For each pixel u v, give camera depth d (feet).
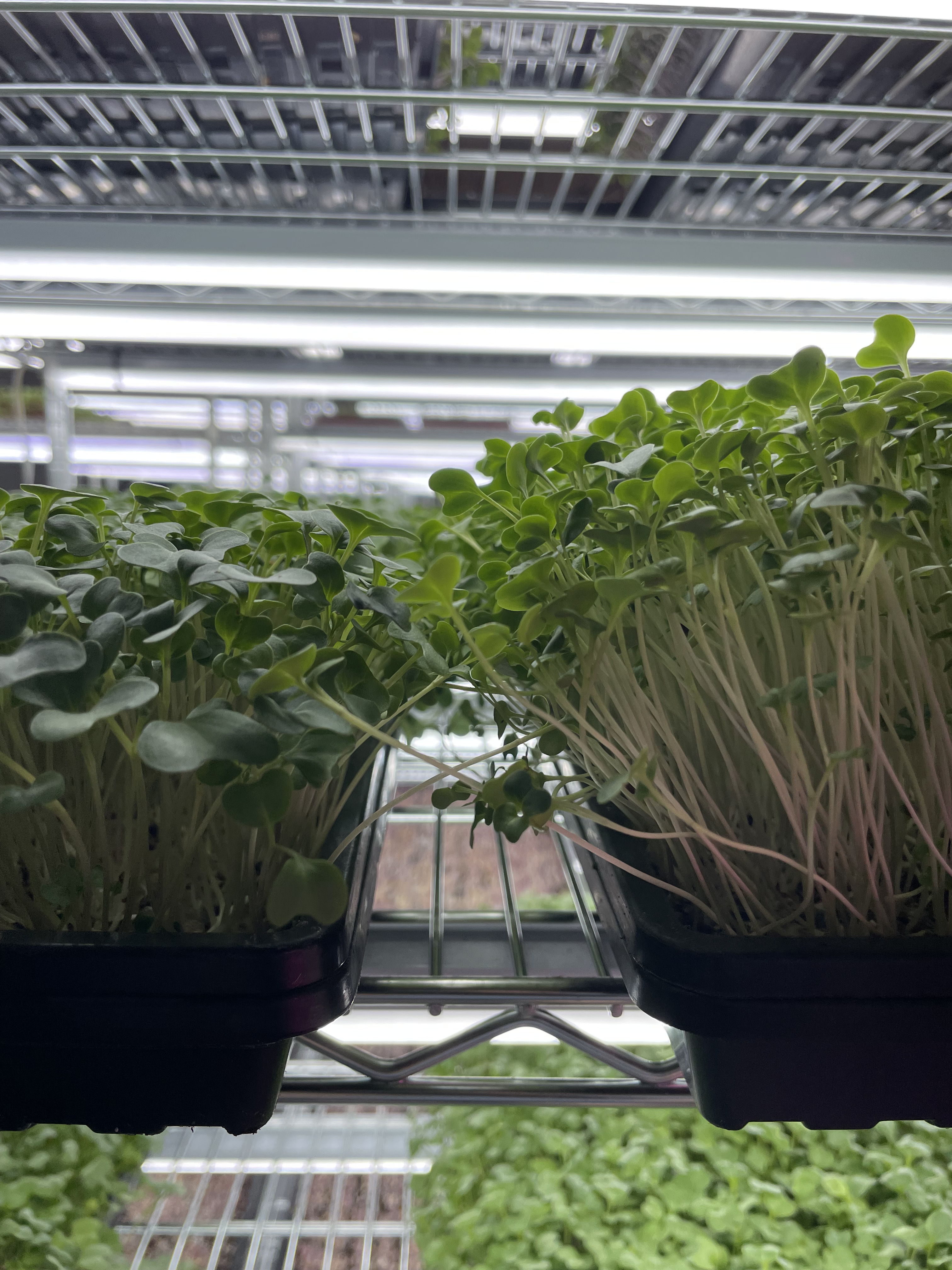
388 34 3.19
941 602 1.62
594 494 1.58
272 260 3.86
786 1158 5.67
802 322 4.93
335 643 1.72
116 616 1.24
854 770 1.60
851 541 1.52
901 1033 1.41
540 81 3.52
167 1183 5.70
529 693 1.85
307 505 2.26
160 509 1.81
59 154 3.50
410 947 2.25
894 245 3.94
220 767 1.32
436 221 4.26
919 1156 5.57
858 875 1.62
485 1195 5.47
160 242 3.82
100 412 10.15
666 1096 2.04
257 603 1.68
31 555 1.46
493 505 1.79
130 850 1.63
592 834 2.12
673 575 1.45
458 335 5.11
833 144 3.67
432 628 2.12
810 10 2.75
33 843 1.71
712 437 1.46
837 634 1.53
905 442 1.47
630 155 3.86
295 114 3.53
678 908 1.73
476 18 2.83
